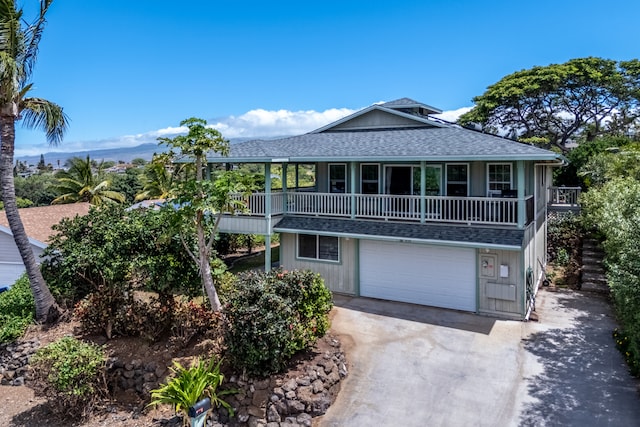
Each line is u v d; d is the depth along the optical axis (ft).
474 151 43.09
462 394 28.94
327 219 52.39
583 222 60.03
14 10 40.06
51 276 42.96
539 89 135.54
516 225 42.27
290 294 32.35
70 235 39.60
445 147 46.65
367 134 61.46
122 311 36.65
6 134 40.55
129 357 33.65
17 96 40.63
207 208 32.96
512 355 34.09
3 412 31.40
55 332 39.50
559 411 26.55
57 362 29.25
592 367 31.78
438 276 45.93
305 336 31.55
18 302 43.21
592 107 136.56
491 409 27.14
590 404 27.12
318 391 28.63
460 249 44.52
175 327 35.06
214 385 28.35
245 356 29.07
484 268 43.34
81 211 75.20
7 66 37.29
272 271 35.17
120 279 36.68
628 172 59.72
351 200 50.90
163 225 35.68
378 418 26.94
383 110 62.59
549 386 29.37
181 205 35.40
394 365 33.06
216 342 33.22
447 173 51.16
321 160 50.24
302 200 54.60
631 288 26.55
